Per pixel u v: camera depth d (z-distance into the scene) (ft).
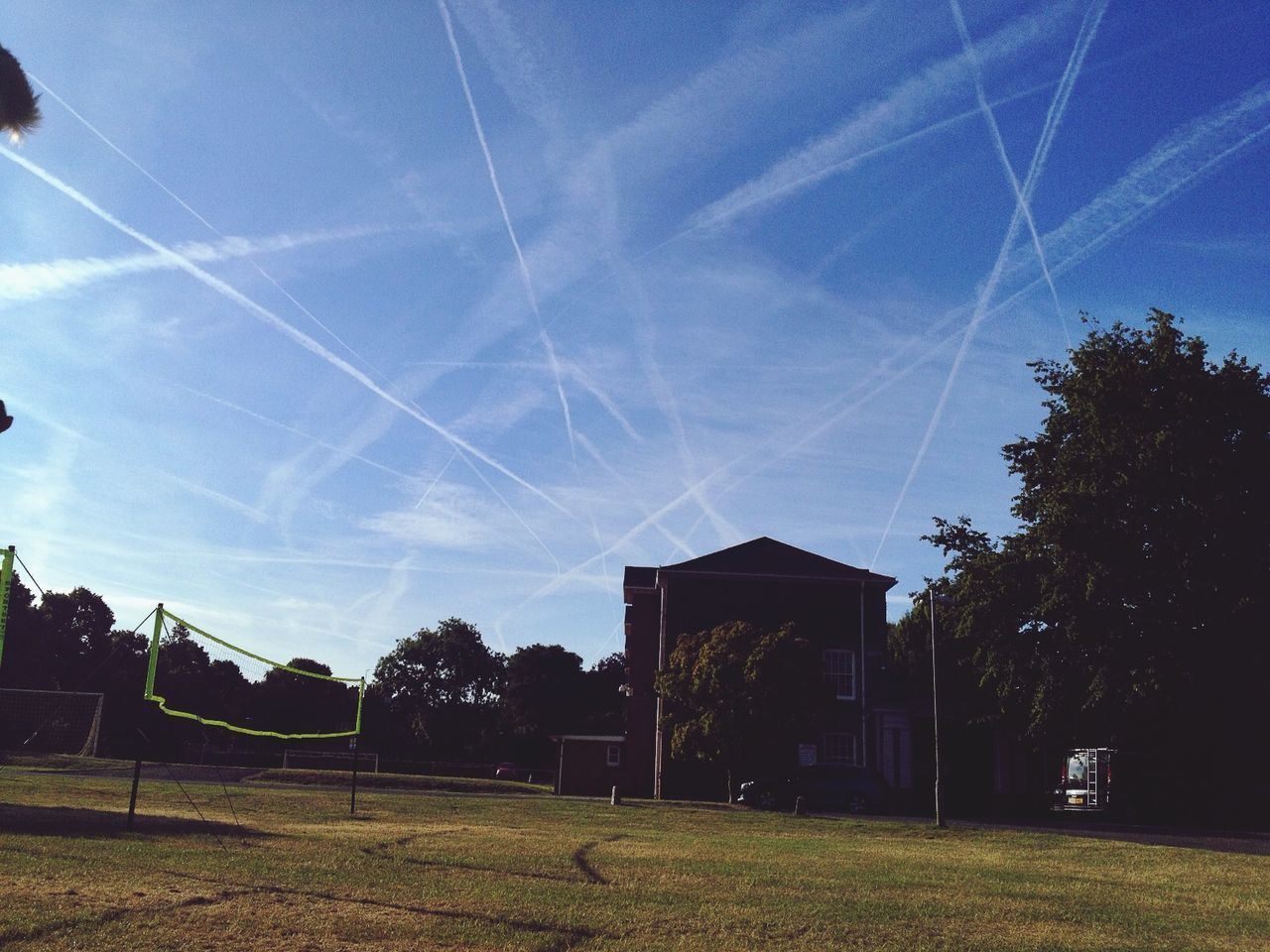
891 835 83.41
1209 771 123.34
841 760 138.41
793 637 121.08
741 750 118.11
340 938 27.50
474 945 27.66
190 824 52.49
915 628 215.31
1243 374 123.85
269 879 35.94
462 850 50.34
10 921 26.27
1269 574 115.34
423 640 309.83
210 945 25.80
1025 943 31.83
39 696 138.31
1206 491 119.44
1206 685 119.34
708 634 130.00
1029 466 139.95
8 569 45.96
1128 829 102.58
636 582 162.30
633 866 47.50
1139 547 122.62
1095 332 135.44
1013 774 150.30
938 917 36.32
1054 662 125.90
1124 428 127.03
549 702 293.64
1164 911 40.50
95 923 26.94
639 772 145.48
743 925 32.83
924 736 150.30
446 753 286.66
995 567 132.16
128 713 207.82
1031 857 64.59
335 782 134.31
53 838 42.04
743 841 67.82
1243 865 62.80
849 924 33.88
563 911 33.22
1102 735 132.05
